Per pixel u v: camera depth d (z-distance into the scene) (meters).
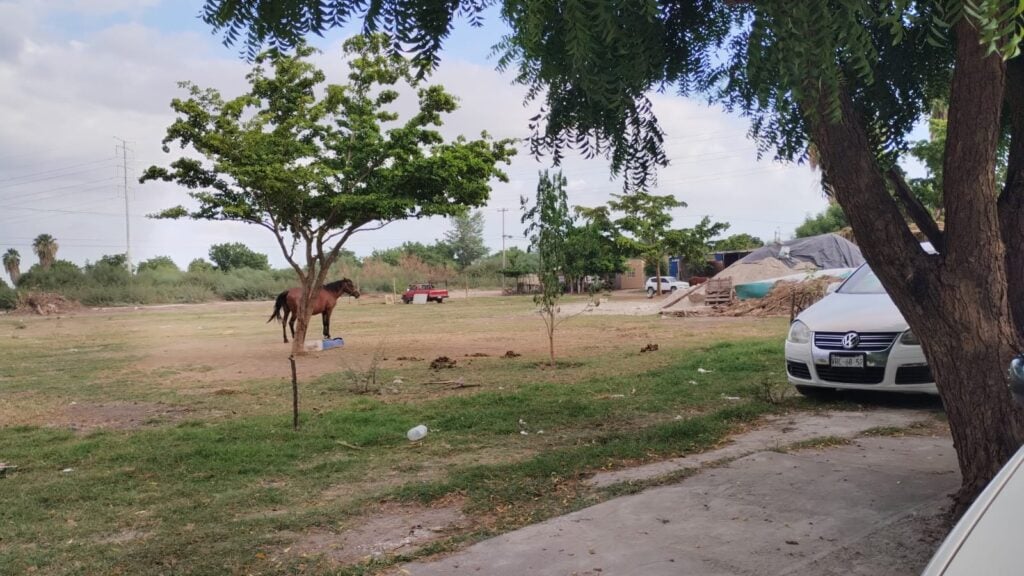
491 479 5.73
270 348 19.70
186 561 4.24
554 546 4.23
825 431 6.96
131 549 4.49
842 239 31.25
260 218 16.33
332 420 8.47
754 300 28.30
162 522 5.06
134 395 11.68
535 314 33.00
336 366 14.70
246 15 3.02
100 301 61.09
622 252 48.66
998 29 2.15
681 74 4.75
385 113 16.27
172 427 8.74
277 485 5.99
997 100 3.74
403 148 16.03
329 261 17.70
